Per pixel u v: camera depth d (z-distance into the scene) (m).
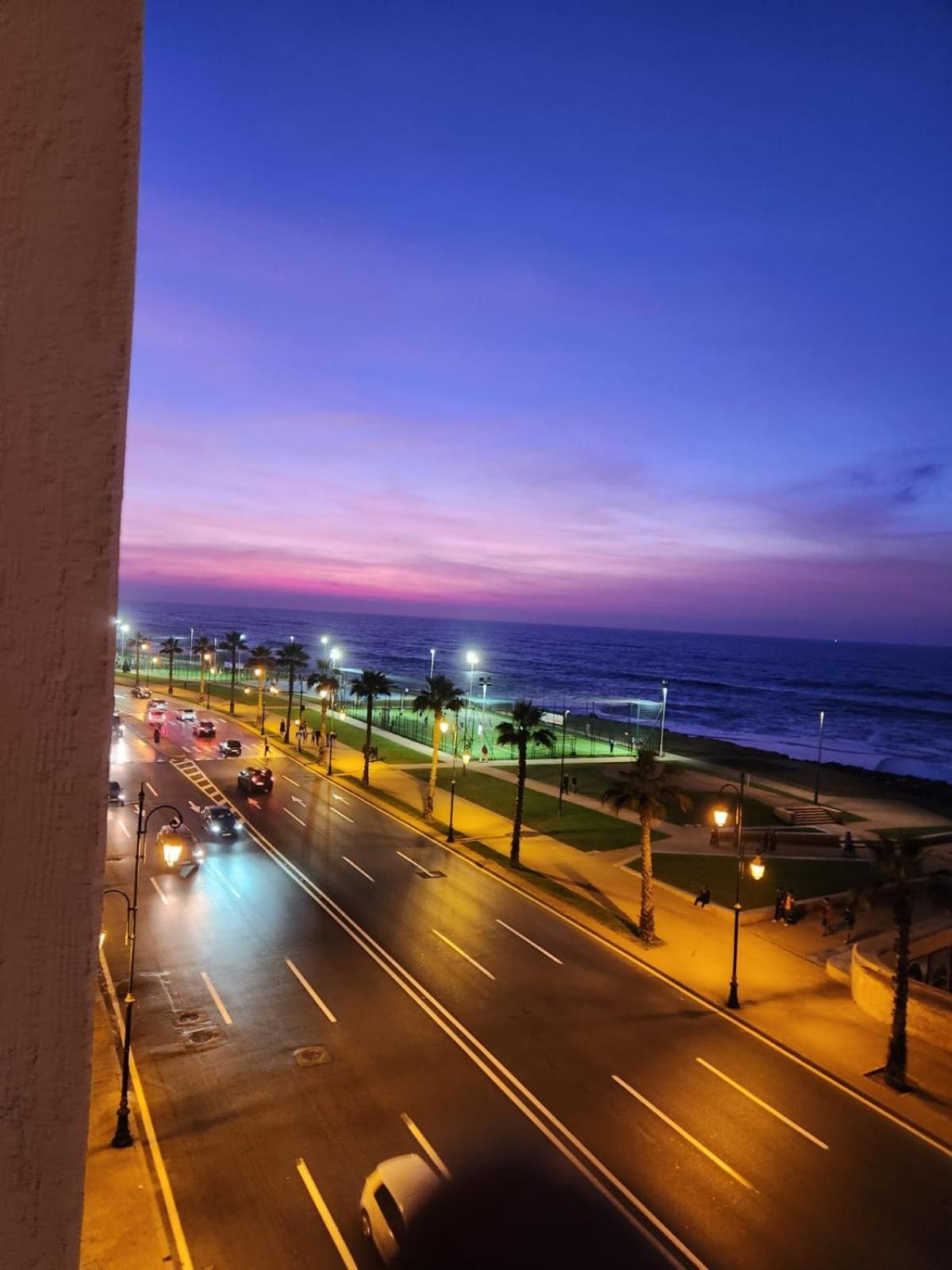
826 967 27.98
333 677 78.12
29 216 1.30
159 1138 16.92
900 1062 20.75
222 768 56.16
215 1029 21.41
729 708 156.75
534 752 71.56
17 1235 1.31
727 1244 14.91
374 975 25.09
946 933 30.47
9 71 1.29
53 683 1.29
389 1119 17.94
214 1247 14.12
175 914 29.08
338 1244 14.29
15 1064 1.29
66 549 1.30
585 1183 16.27
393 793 51.66
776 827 49.72
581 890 34.94
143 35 1.38
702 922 31.98
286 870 34.78
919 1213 16.02
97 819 1.31
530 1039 21.88
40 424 1.30
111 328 1.34
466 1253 14.21
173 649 127.31
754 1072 21.08
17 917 1.28
